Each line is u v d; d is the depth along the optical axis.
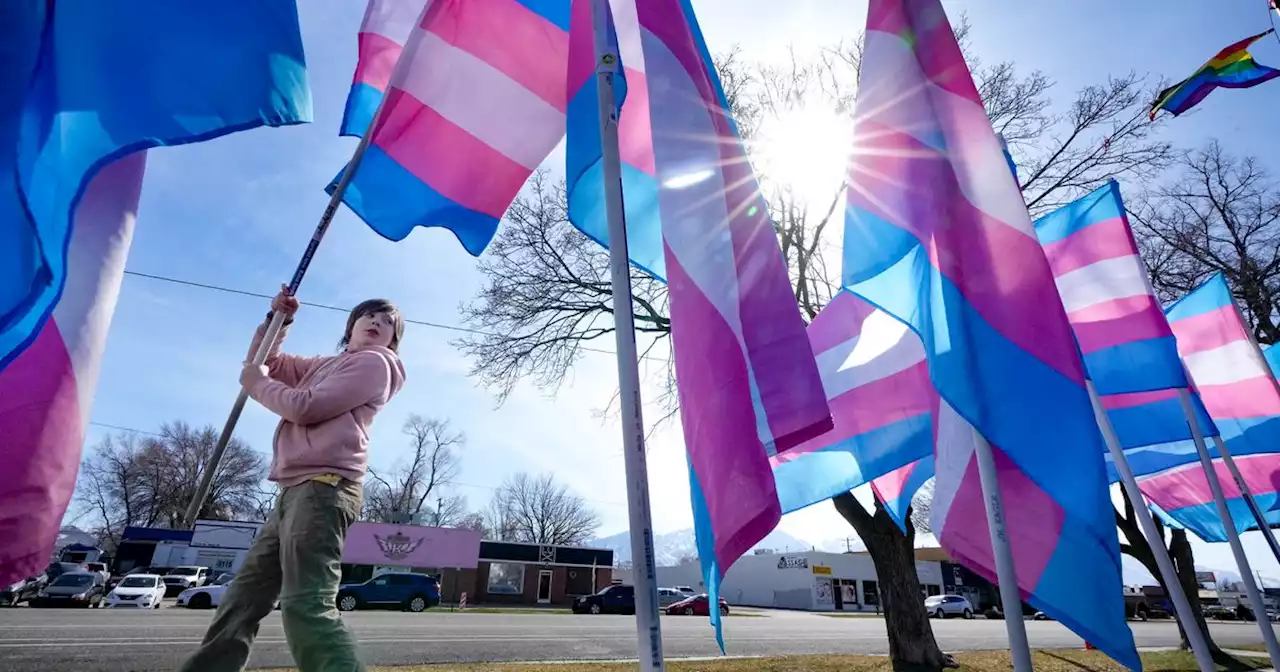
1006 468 3.07
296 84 2.40
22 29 1.98
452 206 3.31
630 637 14.45
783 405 2.61
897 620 10.35
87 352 2.16
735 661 9.90
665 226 2.76
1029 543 2.92
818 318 5.14
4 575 1.96
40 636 10.05
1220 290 6.90
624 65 3.56
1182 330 7.07
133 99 2.13
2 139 1.90
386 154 3.25
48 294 1.91
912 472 5.11
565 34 3.55
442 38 3.34
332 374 2.60
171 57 2.22
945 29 3.59
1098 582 2.73
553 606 40.81
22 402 2.04
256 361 2.63
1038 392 2.94
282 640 9.91
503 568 40.69
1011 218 3.21
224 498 52.50
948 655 11.61
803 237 12.27
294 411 2.42
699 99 3.04
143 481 52.06
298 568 2.29
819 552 52.72
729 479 2.38
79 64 2.07
